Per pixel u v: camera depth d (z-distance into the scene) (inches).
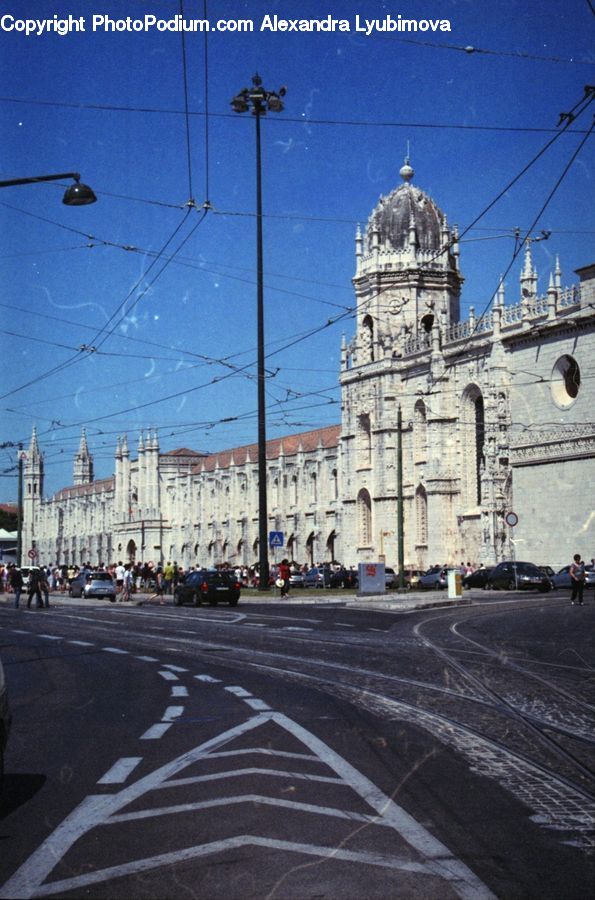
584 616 1499.8
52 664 995.9
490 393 3191.4
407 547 3759.8
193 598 2209.6
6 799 404.2
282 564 2380.7
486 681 784.3
